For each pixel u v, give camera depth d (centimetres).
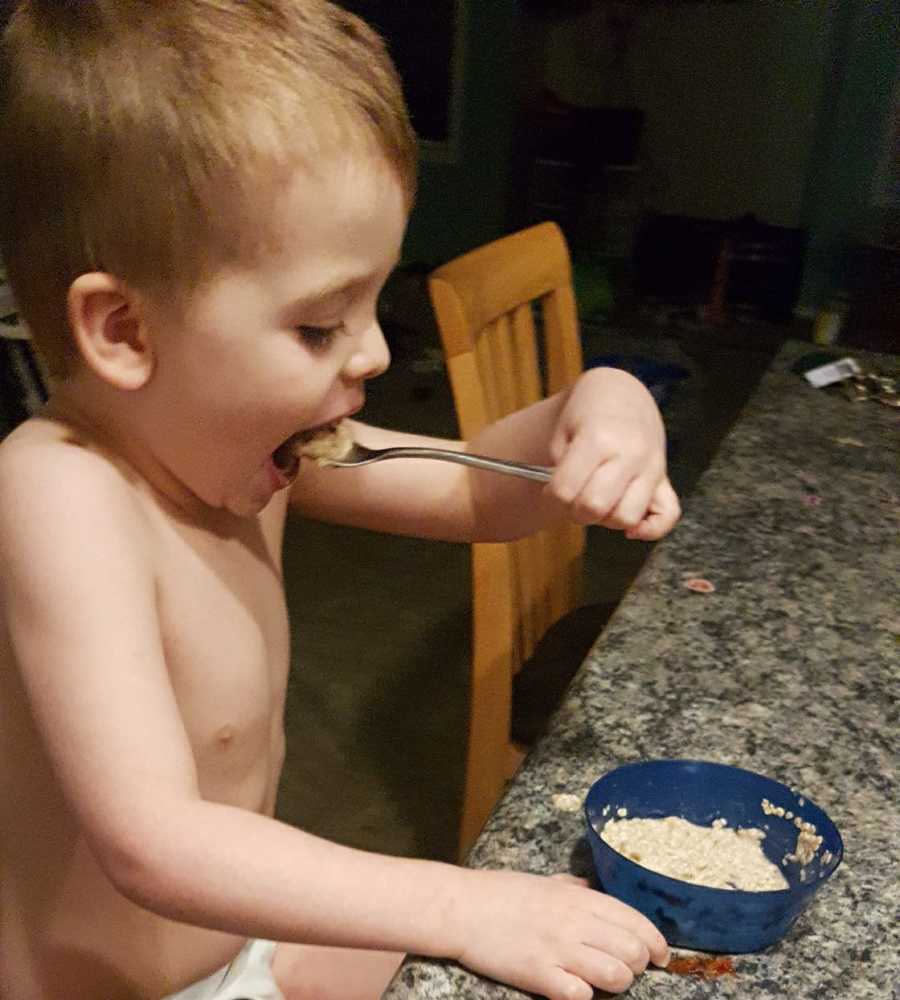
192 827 56
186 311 60
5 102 61
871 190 445
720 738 77
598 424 74
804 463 134
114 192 58
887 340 401
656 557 104
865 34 430
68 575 60
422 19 465
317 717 204
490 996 54
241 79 58
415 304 449
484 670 125
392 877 57
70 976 78
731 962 57
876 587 102
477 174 491
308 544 269
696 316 464
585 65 488
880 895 62
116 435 69
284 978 88
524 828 67
